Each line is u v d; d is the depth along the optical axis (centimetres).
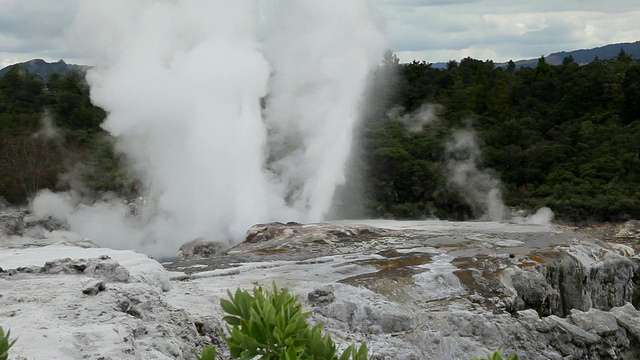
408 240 2542
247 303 518
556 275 2256
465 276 2023
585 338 1884
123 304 1294
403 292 1867
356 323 1648
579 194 4366
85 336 1062
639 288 2702
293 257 2231
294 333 488
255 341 480
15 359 932
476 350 1659
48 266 1570
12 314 1180
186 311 1402
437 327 1703
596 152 4869
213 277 1925
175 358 1137
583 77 6278
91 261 1573
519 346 1741
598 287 2444
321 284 1830
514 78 7294
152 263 1767
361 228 2664
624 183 4506
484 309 1858
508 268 2116
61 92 5928
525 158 4875
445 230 2806
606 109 5816
